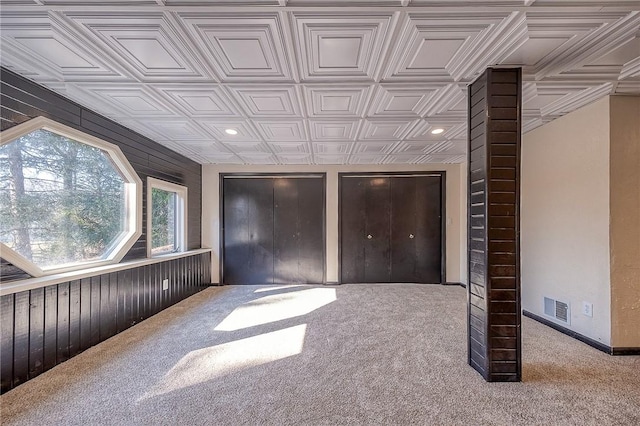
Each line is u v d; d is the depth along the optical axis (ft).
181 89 7.87
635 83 7.62
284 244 17.87
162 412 5.84
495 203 6.84
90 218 9.68
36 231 7.95
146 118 10.02
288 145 13.43
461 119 10.07
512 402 6.14
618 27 5.41
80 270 8.75
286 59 6.44
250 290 16.21
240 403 6.13
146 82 7.50
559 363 7.79
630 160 8.49
